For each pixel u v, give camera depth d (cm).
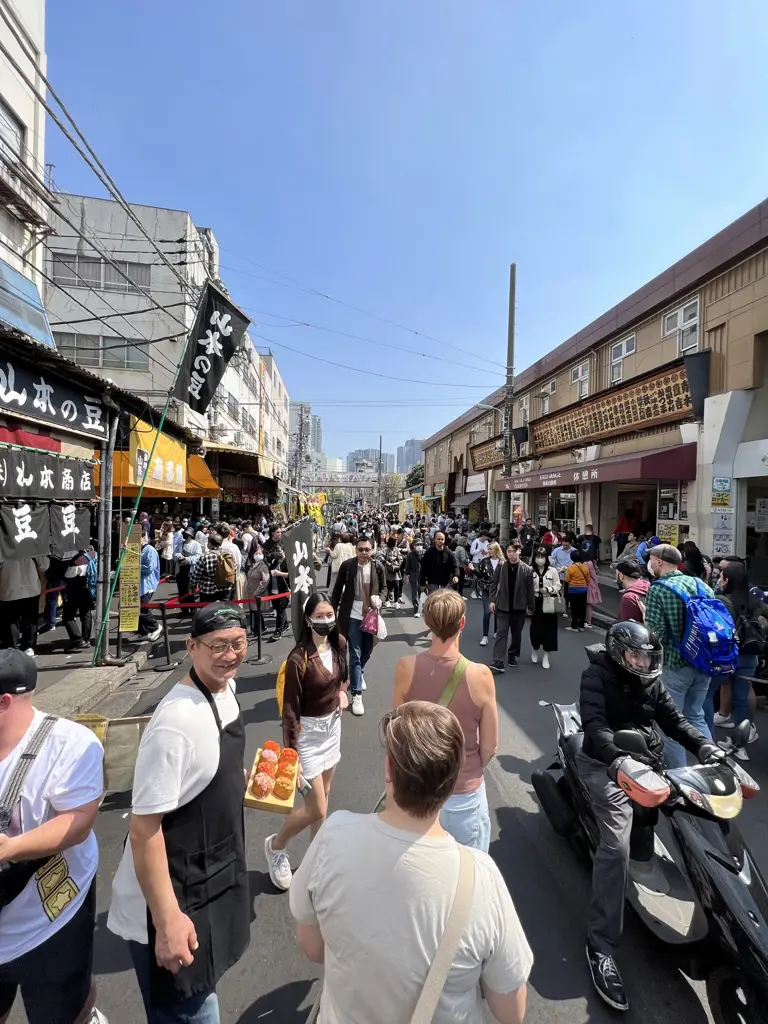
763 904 211
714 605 395
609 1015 217
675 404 1191
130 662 696
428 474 4662
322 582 1474
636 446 1401
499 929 116
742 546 1050
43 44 1084
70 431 616
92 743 180
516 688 626
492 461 2558
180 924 155
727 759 247
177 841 165
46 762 168
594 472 1334
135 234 1933
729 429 1047
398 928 111
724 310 1084
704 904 220
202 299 737
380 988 110
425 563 959
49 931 169
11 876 163
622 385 1342
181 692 174
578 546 1470
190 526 1783
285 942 253
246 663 728
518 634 710
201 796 170
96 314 1905
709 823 241
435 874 115
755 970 191
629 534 1448
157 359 1934
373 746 470
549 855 321
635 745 241
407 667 247
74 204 1884
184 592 1095
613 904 231
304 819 285
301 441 4384
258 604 741
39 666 679
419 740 121
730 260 1053
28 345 487
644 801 219
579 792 299
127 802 372
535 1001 223
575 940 255
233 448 1767
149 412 809
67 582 772
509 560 687
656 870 275
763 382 1018
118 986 229
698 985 231
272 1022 212
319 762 296
